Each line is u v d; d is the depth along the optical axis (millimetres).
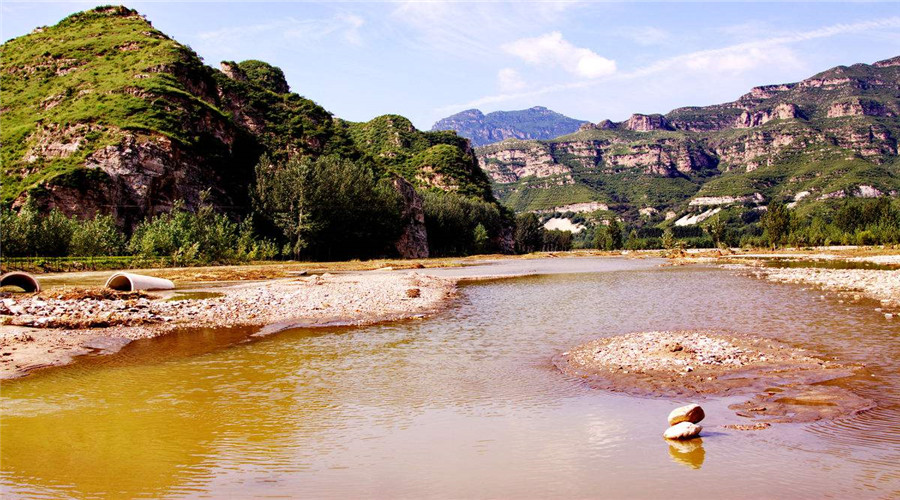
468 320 30328
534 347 22688
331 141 154125
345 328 27656
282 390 16375
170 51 124625
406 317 31250
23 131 96750
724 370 17797
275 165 117625
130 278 40469
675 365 18406
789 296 38656
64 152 89062
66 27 145000
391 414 14062
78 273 58625
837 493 9195
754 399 14773
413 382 17281
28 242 67688
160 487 9656
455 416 13883
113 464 10758
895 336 22969
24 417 13750
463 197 182500
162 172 89625
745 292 42625
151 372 18516
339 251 118688
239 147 114875
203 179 98000
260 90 159000
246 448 11672
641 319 29844
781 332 24484
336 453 11352
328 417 13820
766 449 11258
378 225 124062
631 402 14844
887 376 16734
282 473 10312
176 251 73375
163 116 98250
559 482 9781
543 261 120062
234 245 87750
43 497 9164
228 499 9125
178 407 14641
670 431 12023
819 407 13898
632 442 11844
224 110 132375
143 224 79938
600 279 61062
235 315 30656
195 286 48562
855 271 59344
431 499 9117
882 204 163500
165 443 11945
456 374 18281
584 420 13430
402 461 10898
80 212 81000
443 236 162125
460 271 80625
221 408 14562
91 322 25984
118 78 109562
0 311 26656
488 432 12633
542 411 14211
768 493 9211
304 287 45750
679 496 9125
